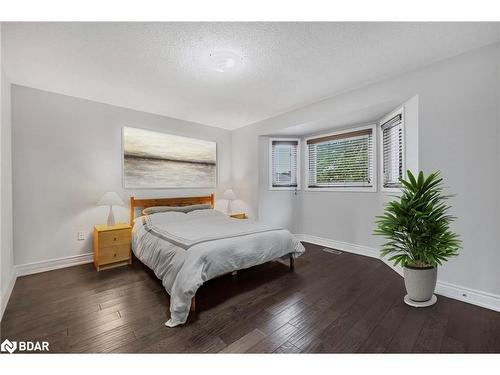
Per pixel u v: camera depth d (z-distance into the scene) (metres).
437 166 2.18
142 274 2.72
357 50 2.00
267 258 2.56
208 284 2.46
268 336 1.60
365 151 3.53
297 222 4.42
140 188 3.57
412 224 1.97
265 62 2.18
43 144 2.80
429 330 1.66
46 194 2.82
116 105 3.34
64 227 2.94
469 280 2.04
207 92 2.89
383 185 3.20
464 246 2.05
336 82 2.64
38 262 2.76
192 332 1.64
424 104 2.26
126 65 2.22
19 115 2.64
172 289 1.87
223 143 4.69
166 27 1.68
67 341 1.53
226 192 4.39
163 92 2.88
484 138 1.95
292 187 4.39
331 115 3.09
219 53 2.01
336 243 3.87
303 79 2.55
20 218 2.64
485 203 1.96
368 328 1.69
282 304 2.04
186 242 2.17
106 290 2.30
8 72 2.34
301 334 1.62
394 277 2.64
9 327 1.69
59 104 2.90
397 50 2.00
